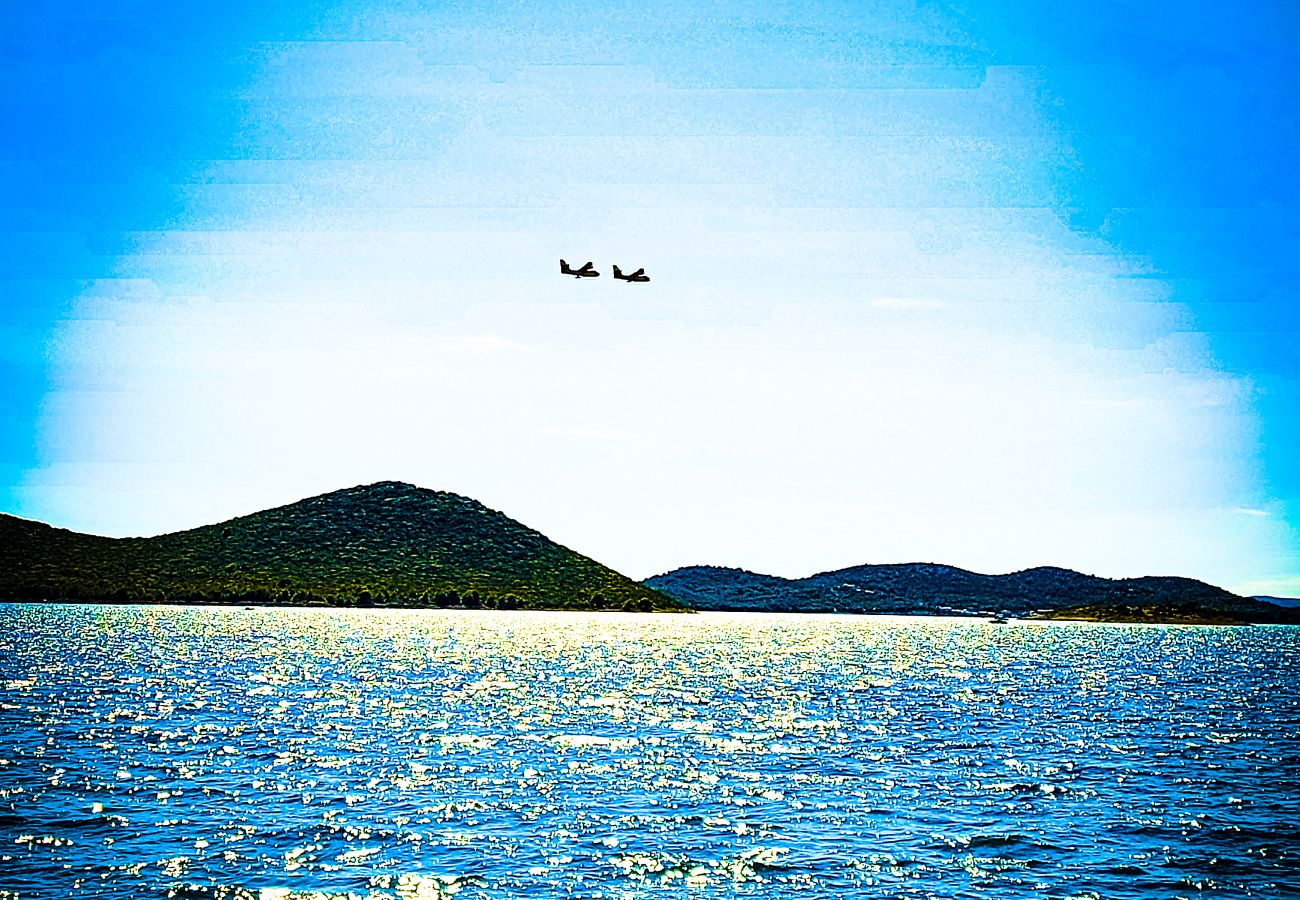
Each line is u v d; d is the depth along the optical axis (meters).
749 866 33.91
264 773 46.38
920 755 54.47
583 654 137.12
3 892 30.06
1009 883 32.66
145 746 52.31
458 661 117.00
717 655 144.50
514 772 47.97
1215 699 88.75
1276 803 43.59
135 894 30.28
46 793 41.16
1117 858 35.44
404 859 34.06
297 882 31.62
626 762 51.22
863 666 126.44
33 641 126.69
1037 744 58.88
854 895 31.28
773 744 57.81
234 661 106.94
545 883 31.95
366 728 60.84
